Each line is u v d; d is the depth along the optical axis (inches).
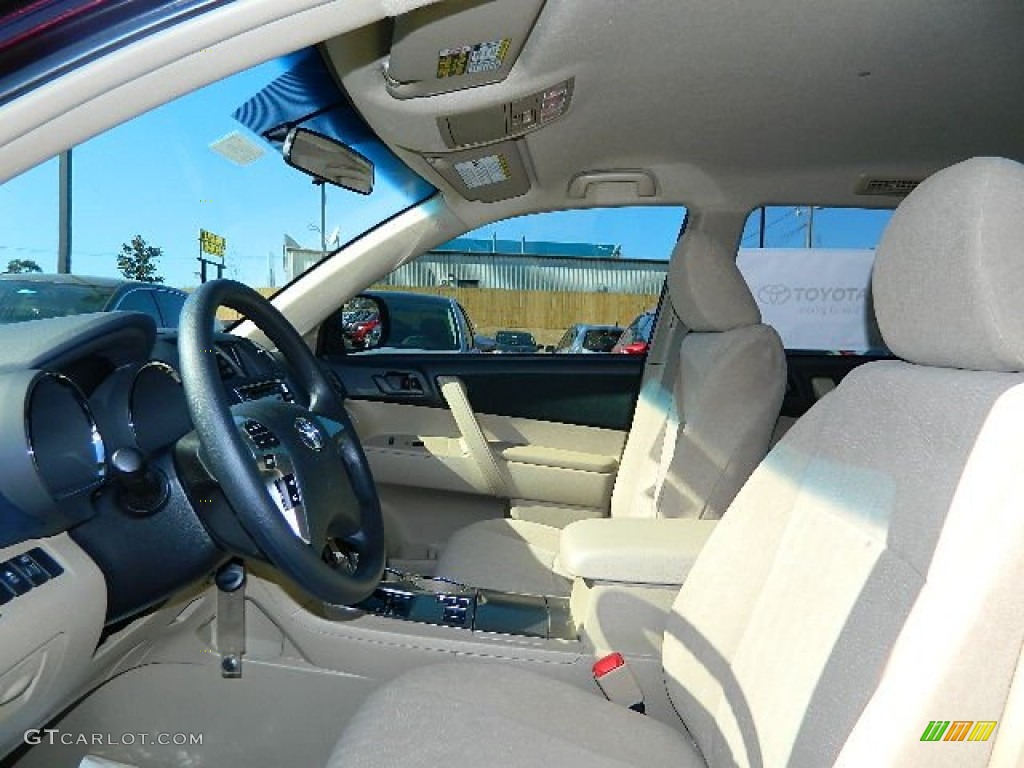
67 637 39.3
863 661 30.0
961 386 31.4
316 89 75.4
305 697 54.3
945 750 27.1
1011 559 26.1
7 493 36.5
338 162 82.6
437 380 106.1
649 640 52.0
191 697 54.8
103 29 25.1
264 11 26.1
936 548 28.6
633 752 41.2
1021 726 26.9
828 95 76.0
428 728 41.1
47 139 25.6
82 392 42.1
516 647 52.8
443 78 65.8
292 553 38.6
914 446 32.8
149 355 48.4
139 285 73.0
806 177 94.0
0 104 24.9
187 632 54.5
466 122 73.5
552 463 101.3
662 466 74.6
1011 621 26.2
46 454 38.6
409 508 106.3
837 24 63.4
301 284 94.4
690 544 53.3
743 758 36.5
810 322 102.7
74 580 39.5
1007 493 26.8
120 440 43.8
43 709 42.6
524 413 106.6
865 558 32.9
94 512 41.9
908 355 35.8
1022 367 29.2
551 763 38.7
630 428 102.1
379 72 66.7
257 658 54.1
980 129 83.7
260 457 40.5
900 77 72.5
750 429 64.2
